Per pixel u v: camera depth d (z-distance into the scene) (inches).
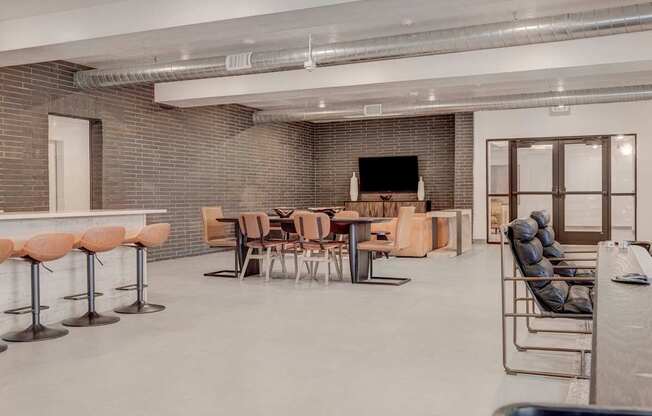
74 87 361.1
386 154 615.5
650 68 314.8
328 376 155.6
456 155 558.9
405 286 307.6
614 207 515.8
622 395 37.8
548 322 220.7
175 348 185.3
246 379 153.4
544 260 174.2
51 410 131.8
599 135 516.4
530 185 538.3
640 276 99.4
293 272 366.3
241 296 279.7
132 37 249.0
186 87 412.2
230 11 225.8
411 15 270.7
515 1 252.7
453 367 163.2
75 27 251.8
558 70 319.3
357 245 323.0
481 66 330.0
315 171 649.0
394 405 134.0
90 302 227.0
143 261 264.2
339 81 366.9
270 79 385.4
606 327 60.6
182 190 451.2
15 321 210.4
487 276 343.0
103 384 149.8
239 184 519.5
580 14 244.1
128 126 401.7
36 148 339.6
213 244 354.3
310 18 226.8
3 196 321.1
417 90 445.1
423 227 440.1
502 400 136.8
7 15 258.4
